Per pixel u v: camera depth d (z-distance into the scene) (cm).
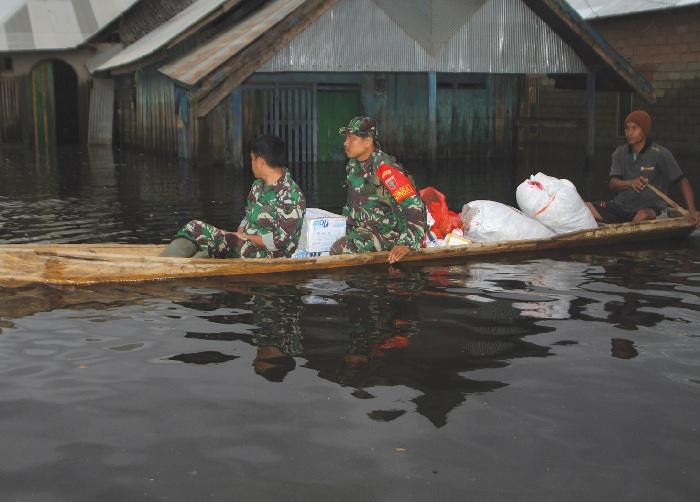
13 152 2258
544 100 2475
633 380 382
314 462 295
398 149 1938
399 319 485
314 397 357
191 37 1891
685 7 1883
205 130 1702
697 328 472
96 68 2486
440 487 278
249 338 443
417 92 1930
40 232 883
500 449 307
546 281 598
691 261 684
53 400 352
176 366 397
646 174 811
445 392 365
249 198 631
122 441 312
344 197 1207
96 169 1692
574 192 767
